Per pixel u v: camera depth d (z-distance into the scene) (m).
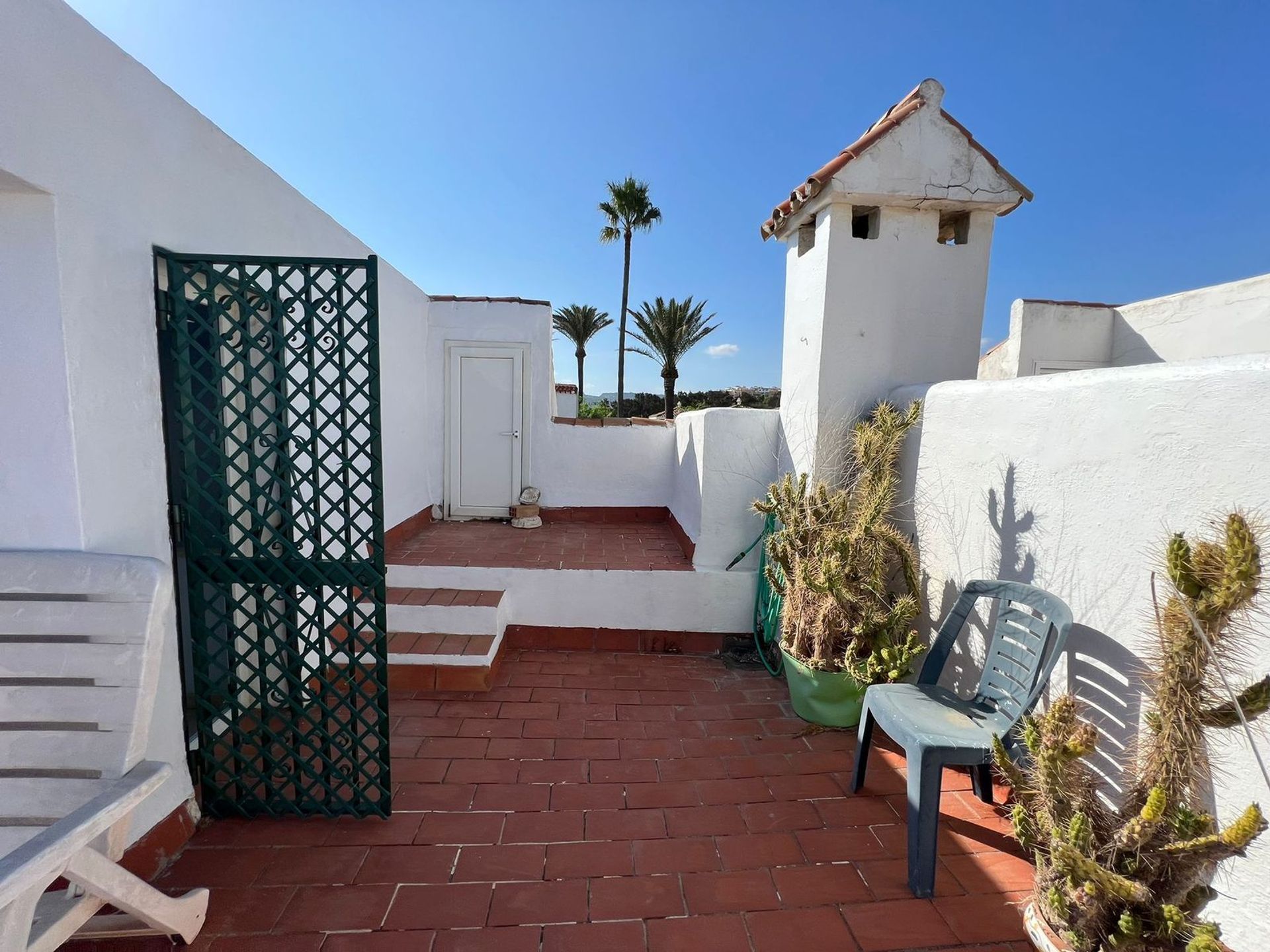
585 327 24.48
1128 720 2.23
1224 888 1.88
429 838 2.64
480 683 4.00
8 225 2.01
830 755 3.35
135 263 2.39
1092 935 1.72
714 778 3.12
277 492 3.37
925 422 3.61
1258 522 1.74
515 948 2.09
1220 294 7.62
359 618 4.23
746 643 4.76
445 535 6.00
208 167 2.84
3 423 2.10
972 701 2.79
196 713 2.76
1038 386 2.73
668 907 2.28
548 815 2.80
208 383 2.64
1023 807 2.01
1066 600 2.54
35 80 1.91
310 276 2.60
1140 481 2.21
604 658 4.63
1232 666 1.79
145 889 1.87
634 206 22.50
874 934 2.17
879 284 4.12
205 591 2.95
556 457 6.82
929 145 3.90
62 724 1.96
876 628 3.42
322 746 2.79
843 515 3.71
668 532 6.38
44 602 2.02
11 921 1.44
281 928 2.15
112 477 2.29
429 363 6.59
